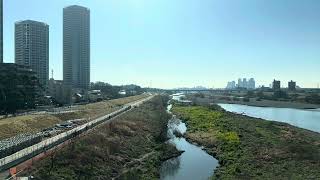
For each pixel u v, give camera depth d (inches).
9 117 5049.2
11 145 2992.1
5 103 6633.9
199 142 4628.4
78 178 2564.0
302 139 4704.7
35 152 2933.1
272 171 2962.6
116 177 2856.8
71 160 2768.2
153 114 7298.2
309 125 7352.4
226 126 5708.7
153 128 5447.8
